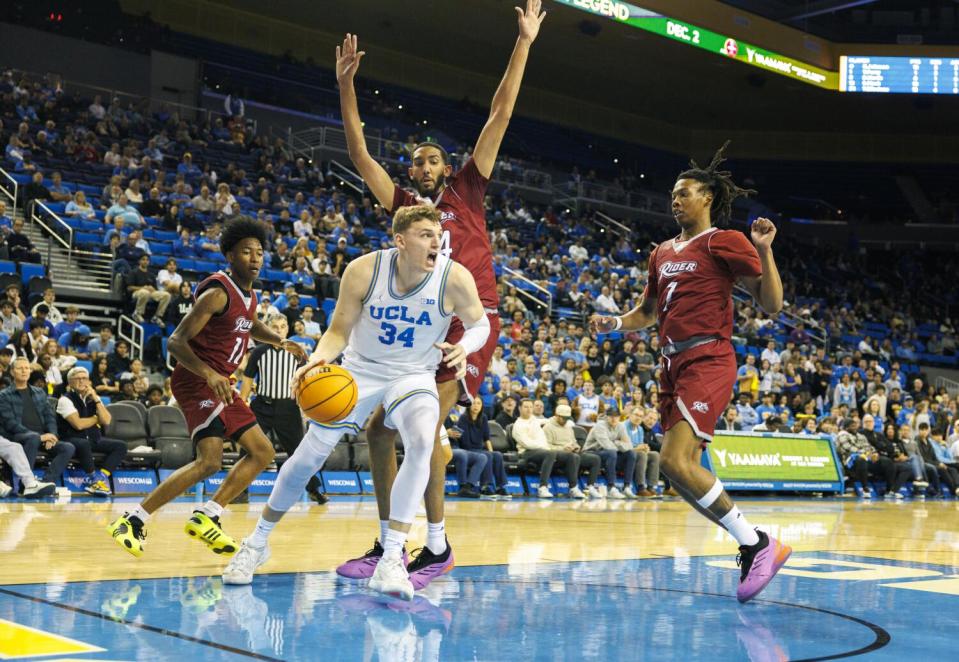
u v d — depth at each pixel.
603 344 15.80
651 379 15.10
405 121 27.45
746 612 3.41
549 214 24.53
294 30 26.17
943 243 31.98
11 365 8.67
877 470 14.77
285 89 25.42
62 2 21.61
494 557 4.91
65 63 21.61
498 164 26.34
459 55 27.97
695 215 4.08
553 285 18.97
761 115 31.00
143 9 23.75
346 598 3.45
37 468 8.80
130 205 15.28
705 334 3.91
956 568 4.99
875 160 31.72
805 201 33.59
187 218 15.34
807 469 13.46
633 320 4.40
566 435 11.59
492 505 9.34
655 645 2.77
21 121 17.61
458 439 10.99
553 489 11.73
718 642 2.84
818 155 32.06
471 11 24.72
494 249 19.97
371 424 4.03
